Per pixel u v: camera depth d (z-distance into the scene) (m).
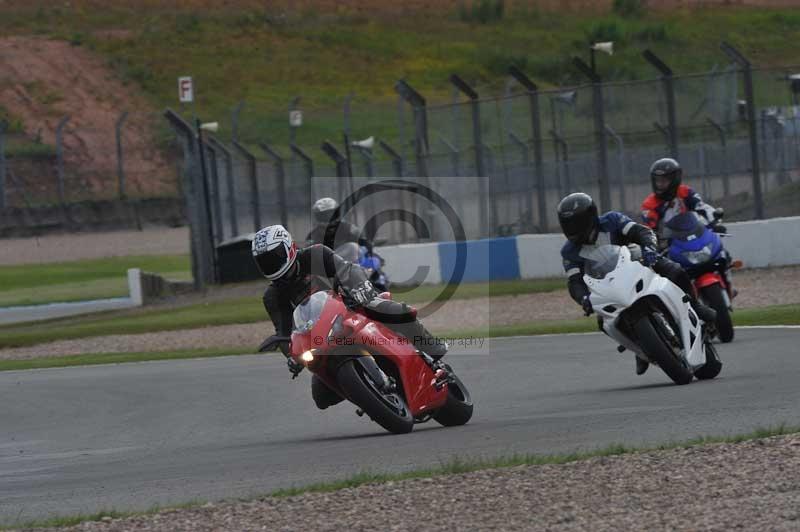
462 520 19.38
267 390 46.22
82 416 43.59
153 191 186.50
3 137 181.12
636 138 91.94
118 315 93.12
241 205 120.06
